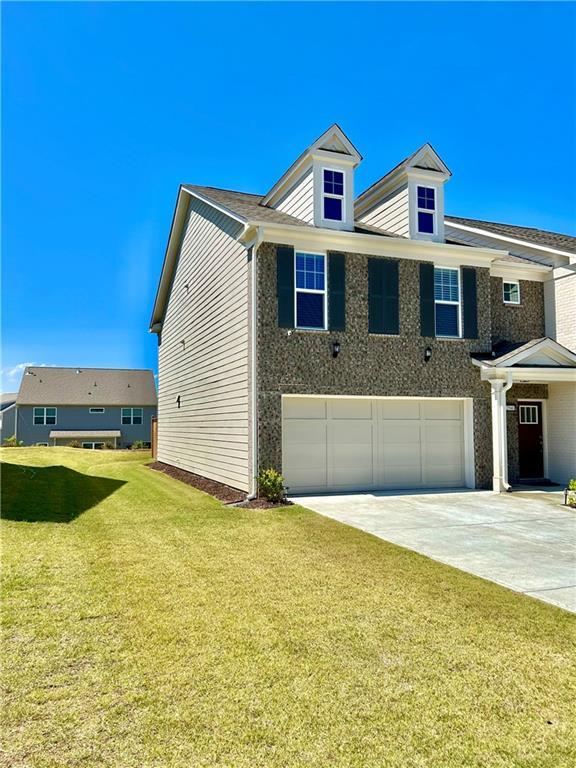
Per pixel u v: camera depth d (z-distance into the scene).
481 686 3.68
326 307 11.86
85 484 13.26
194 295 16.30
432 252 12.99
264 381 11.20
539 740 3.07
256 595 5.41
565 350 13.36
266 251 11.38
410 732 3.13
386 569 6.42
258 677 3.74
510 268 14.72
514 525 9.00
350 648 4.23
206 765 2.81
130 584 5.64
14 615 4.72
